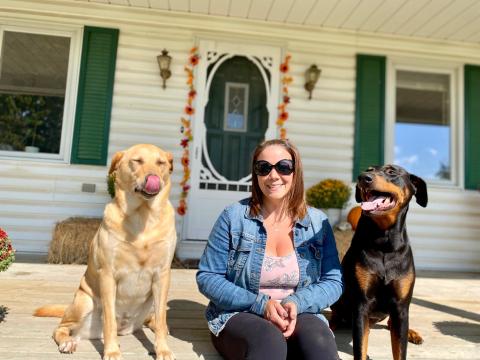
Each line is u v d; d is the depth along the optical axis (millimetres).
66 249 3916
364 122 5051
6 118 4727
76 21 4730
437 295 3193
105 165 4633
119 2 4586
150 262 1738
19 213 4500
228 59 5012
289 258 1748
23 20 4676
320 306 1648
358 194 2006
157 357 1655
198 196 4824
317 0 4355
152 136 4781
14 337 1876
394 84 5223
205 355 1783
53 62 4770
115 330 1692
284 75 5000
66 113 4719
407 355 1937
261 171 1756
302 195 1820
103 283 1703
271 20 4820
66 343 1727
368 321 1829
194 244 4680
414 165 5242
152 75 4824
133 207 1710
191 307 2529
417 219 4980
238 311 1666
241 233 1768
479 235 5039
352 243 1979
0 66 4703
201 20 4836
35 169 4547
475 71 5254
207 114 4949
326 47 5086
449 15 4539
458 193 5062
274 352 1388
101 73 4715
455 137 5250
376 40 5090
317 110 5039
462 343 2109
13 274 3176
